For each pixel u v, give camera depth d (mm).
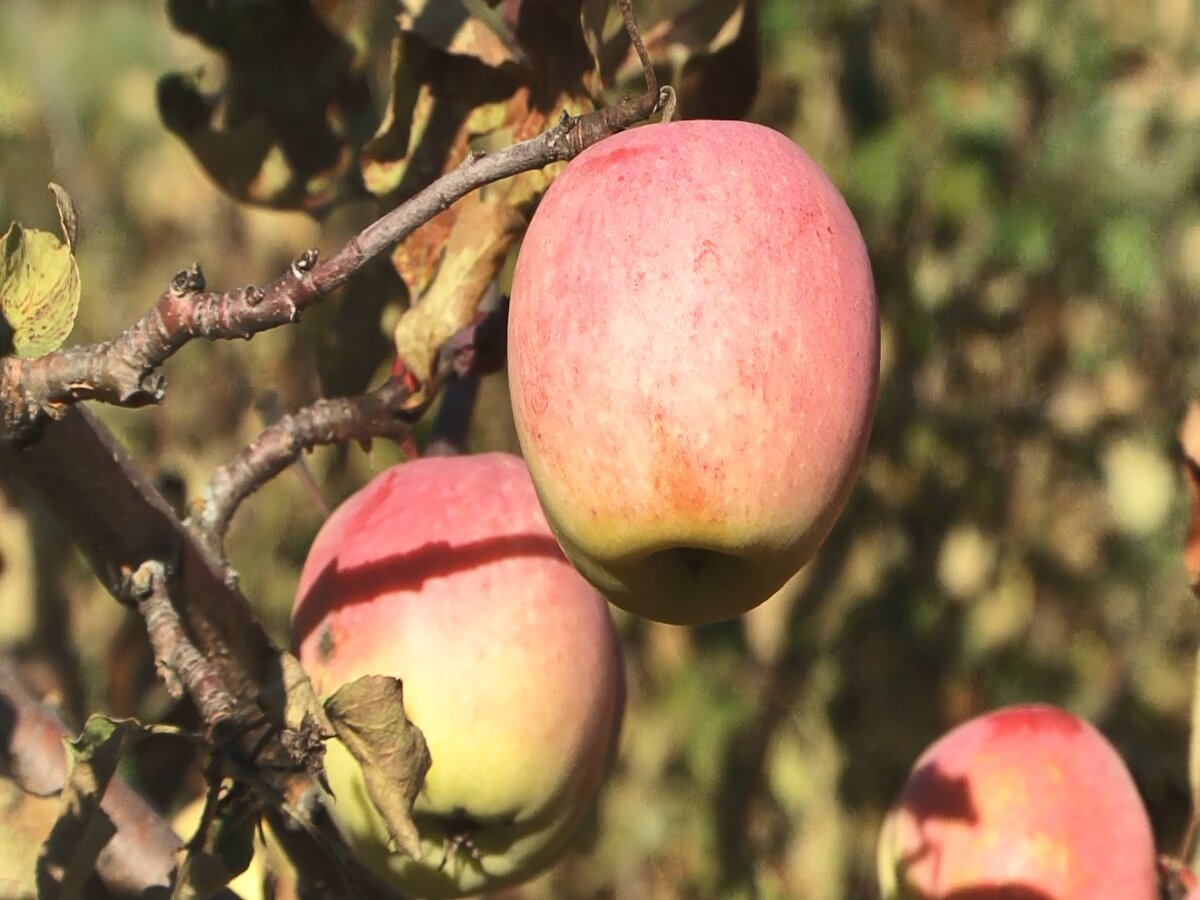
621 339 1376
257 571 2373
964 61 2471
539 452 1387
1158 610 2475
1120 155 2477
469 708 1466
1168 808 1624
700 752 2389
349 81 1597
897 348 2480
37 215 2705
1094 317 2533
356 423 1490
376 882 1494
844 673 2443
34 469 1417
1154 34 2500
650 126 1402
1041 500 2512
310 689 1431
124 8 3062
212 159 1595
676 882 2461
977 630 2453
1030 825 1558
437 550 1474
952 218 2457
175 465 1688
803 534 1385
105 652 1726
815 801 2330
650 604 1398
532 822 1484
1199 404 1549
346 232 2662
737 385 1373
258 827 1438
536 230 1394
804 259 1383
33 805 1468
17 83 2742
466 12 1508
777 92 2396
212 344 2500
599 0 1521
